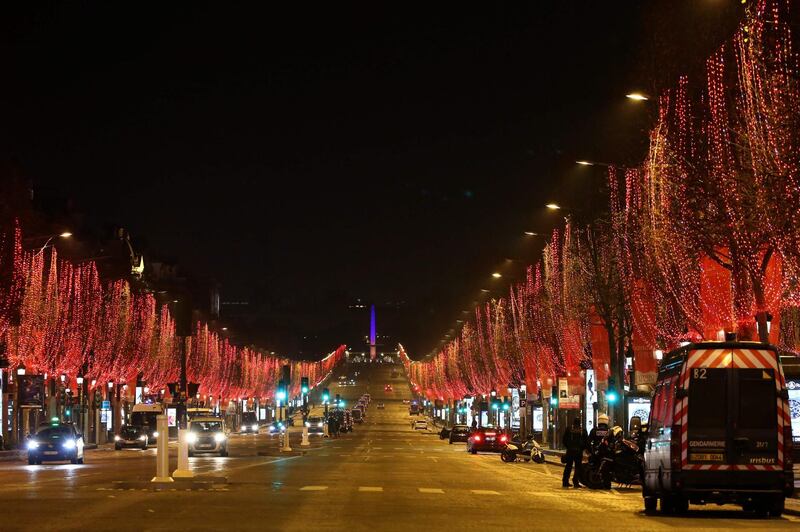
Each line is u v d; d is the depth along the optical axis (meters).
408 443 107.00
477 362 134.12
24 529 20.64
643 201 46.50
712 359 25.80
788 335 51.75
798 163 29.22
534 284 89.12
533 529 22.02
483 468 55.09
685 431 25.66
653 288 52.84
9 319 76.56
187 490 32.41
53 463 58.91
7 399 83.75
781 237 31.00
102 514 23.94
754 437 25.55
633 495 35.56
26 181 86.75
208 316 184.62
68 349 92.81
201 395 154.38
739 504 28.33
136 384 118.50
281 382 73.94
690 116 37.72
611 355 59.09
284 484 35.97
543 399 90.56
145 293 126.88
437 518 24.22
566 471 39.41
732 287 40.84
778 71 29.33
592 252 59.44
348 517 23.94
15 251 76.44
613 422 61.59
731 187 33.41
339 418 153.62
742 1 33.41
